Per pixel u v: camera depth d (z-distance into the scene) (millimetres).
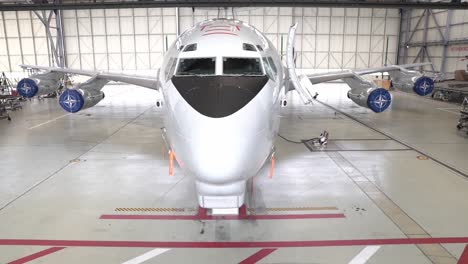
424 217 7816
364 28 37500
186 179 10156
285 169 10992
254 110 5961
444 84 26766
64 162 11820
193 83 6469
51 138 15141
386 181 9977
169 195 9055
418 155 12438
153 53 37719
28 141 14641
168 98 6504
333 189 9398
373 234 7113
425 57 33906
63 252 6523
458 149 13156
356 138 14875
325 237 7016
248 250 6578
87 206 8438
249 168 6258
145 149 13352
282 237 7023
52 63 37250
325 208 8281
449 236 7023
